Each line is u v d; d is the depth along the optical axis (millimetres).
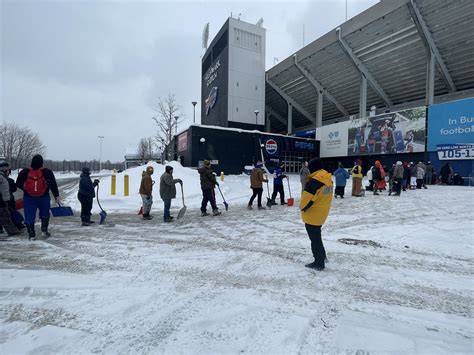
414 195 12906
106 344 2279
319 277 3723
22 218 6754
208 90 42219
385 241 5492
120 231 6652
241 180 23109
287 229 6738
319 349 2223
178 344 2283
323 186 3881
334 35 28641
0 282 3516
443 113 21609
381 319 2691
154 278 3662
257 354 2156
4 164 6359
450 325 2607
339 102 37719
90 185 7496
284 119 48188
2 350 2195
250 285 3449
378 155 27328
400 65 27797
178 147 30469
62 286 3400
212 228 6918
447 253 4785
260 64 37031
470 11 20609
